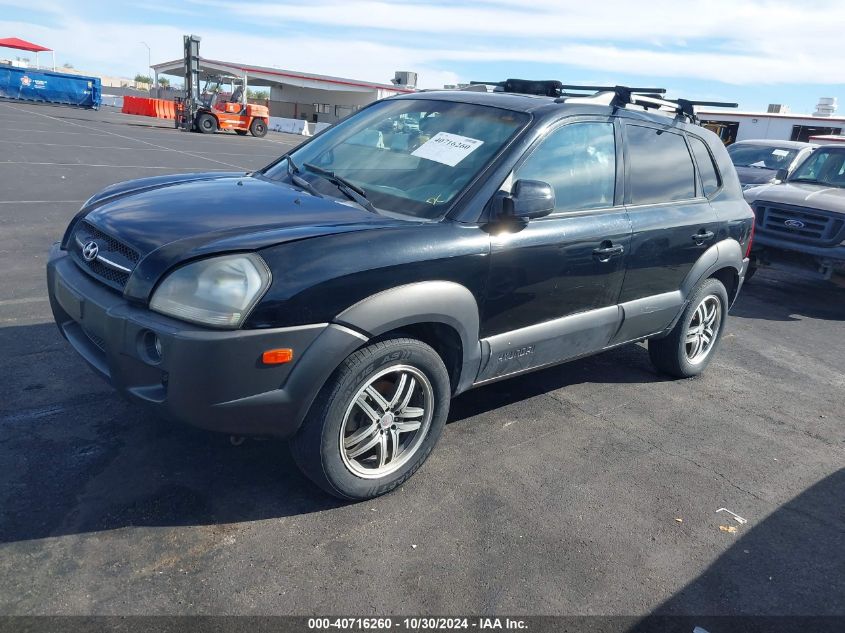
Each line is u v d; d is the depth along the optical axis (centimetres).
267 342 249
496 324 329
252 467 318
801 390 505
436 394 309
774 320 707
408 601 245
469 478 331
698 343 492
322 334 259
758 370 540
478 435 377
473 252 304
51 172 1191
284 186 350
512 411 413
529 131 339
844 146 897
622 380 485
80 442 322
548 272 341
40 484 288
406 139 366
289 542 270
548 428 395
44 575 239
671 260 424
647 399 454
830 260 759
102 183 1134
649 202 411
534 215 312
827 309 777
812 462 388
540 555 279
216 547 262
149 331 252
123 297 267
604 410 429
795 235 783
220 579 246
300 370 257
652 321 431
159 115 4022
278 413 260
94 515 272
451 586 255
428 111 380
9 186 1012
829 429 437
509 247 319
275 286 250
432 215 311
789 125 2373
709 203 458
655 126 423
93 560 248
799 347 616
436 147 350
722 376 517
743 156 1190
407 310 280
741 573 282
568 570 272
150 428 340
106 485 292
